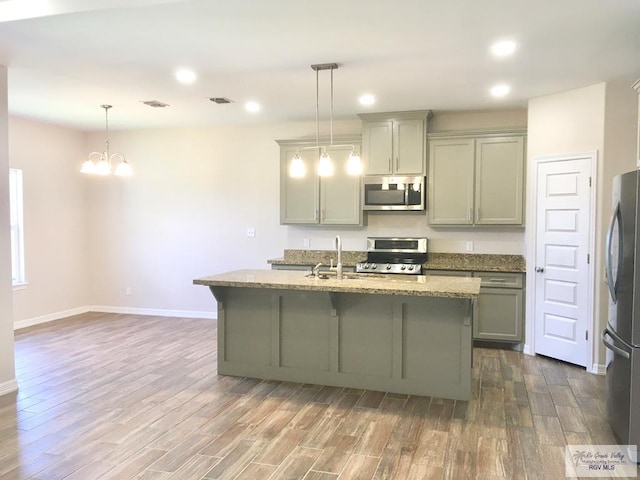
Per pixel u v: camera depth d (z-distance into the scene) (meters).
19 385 4.08
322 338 4.10
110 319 6.67
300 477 2.63
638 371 2.80
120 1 2.67
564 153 4.65
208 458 2.84
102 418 3.42
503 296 5.17
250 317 4.28
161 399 3.78
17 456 2.87
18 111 5.64
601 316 4.39
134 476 2.64
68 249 6.86
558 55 3.62
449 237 5.83
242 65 3.87
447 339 3.78
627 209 2.93
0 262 3.88
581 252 4.53
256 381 4.20
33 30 3.15
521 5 2.78
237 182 6.59
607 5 2.77
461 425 3.30
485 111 5.55
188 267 6.81
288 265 6.05
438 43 3.38
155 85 4.49
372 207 5.73
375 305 3.94
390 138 5.62
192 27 3.11
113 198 7.05
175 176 6.80
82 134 7.07
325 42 3.36
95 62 3.82
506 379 4.25
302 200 6.03
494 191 5.36
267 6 2.79
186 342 5.47
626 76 4.17
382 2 2.74
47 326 6.23
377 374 3.96
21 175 6.14
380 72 4.05
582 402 3.71
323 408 3.60
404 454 2.89
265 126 6.45
